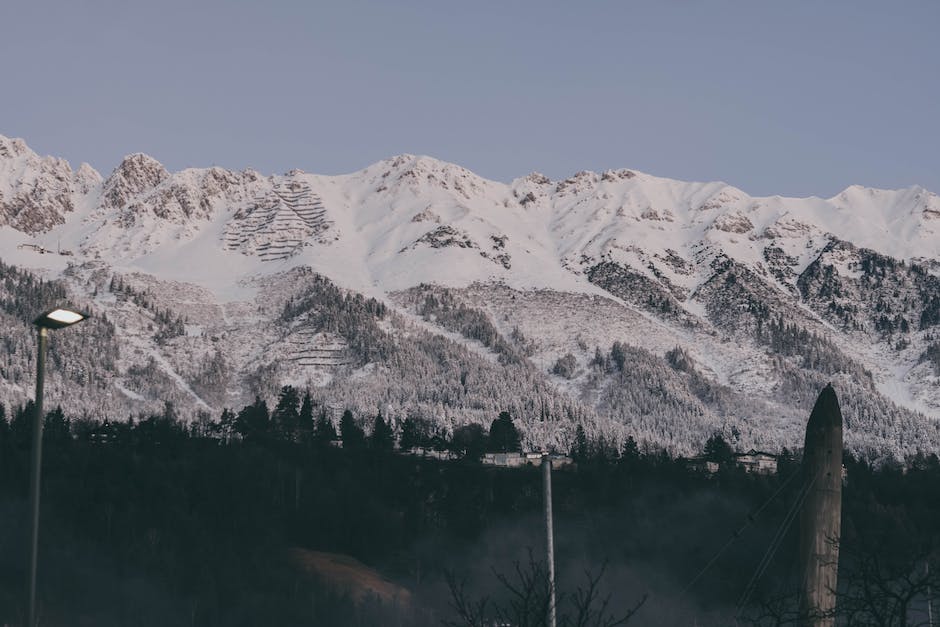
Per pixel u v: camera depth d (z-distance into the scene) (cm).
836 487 6869
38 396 5109
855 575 5631
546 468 6125
